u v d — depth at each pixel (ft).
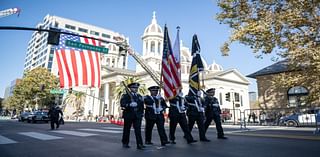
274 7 45.44
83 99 202.59
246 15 47.85
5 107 318.86
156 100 26.08
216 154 19.29
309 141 26.78
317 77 43.21
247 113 73.20
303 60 42.34
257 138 30.27
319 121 41.01
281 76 49.83
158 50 199.31
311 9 40.57
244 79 200.44
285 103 92.84
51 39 39.91
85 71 88.94
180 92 28.30
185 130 26.68
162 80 31.55
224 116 86.33
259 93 101.91
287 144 24.47
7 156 19.47
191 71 32.35
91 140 29.81
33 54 345.72
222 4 48.75
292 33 43.42
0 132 41.32
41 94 176.96
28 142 27.96
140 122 24.02
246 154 19.08
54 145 25.49
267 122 67.46
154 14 210.59
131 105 23.85
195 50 33.37
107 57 222.07
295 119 59.41
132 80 147.33
